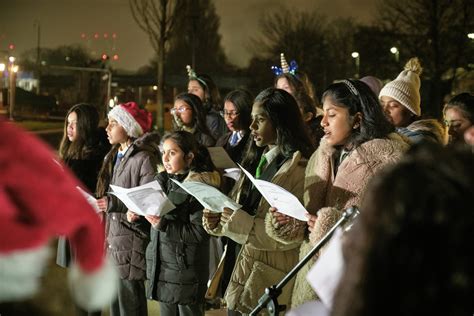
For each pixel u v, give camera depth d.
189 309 4.45
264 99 3.86
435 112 31.30
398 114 4.38
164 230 4.40
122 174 4.98
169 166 4.57
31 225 1.52
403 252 1.00
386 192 1.04
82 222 1.58
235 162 5.50
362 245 1.05
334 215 3.02
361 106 3.19
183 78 49.66
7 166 1.51
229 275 4.09
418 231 1.00
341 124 3.21
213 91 7.12
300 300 3.12
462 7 31.16
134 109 5.19
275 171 3.81
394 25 33.53
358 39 35.25
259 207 3.71
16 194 1.51
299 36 44.12
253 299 3.62
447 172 1.04
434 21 31.52
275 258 3.65
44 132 32.94
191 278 4.41
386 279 1.01
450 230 1.00
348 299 1.05
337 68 43.00
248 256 3.69
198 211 4.41
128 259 4.84
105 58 41.25
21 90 45.12
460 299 1.00
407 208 1.01
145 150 5.03
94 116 5.46
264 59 45.72
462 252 1.00
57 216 1.54
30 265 1.55
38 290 1.59
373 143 3.10
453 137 3.93
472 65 31.28
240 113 5.55
